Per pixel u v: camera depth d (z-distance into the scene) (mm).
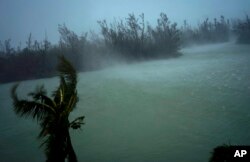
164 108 20859
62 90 9836
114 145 15016
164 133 15828
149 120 18625
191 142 14102
